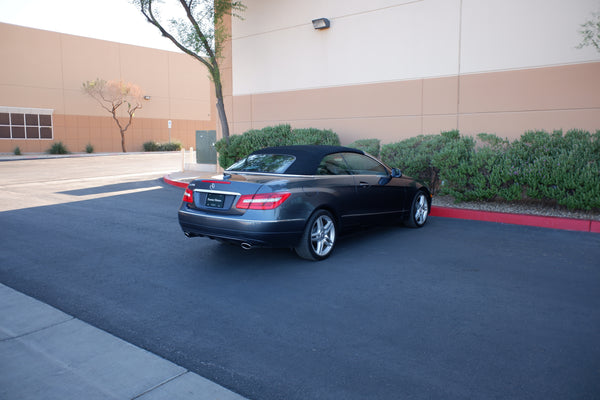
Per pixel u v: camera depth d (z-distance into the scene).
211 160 19.45
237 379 3.09
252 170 6.18
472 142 9.62
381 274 5.31
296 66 13.76
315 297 4.59
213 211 5.54
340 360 3.33
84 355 3.40
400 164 10.22
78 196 11.91
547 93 9.70
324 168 6.11
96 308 4.34
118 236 7.29
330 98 13.10
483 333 3.76
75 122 35.50
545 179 8.27
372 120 12.31
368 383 3.03
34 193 12.42
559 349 3.48
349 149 6.74
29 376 3.10
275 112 14.42
